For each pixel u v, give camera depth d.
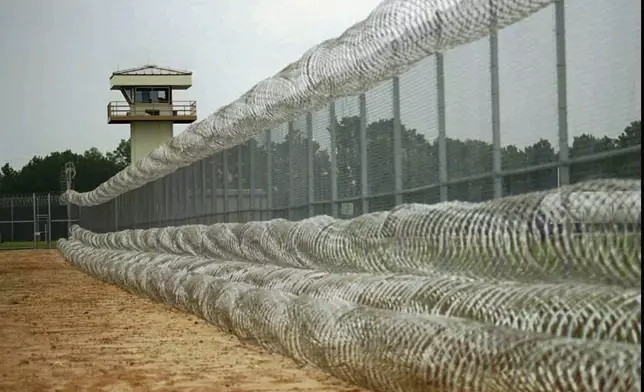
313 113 16.69
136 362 15.27
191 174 29.77
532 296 8.24
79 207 71.38
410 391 9.83
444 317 9.49
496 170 10.04
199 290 20.30
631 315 7.25
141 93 100.31
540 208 8.44
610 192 7.51
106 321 22.61
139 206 41.97
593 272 7.85
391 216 11.63
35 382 13.55
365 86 13.66
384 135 13.28
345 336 11.14
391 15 11.59
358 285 11.80
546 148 8.98
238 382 12.62
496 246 9.09
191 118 100.94
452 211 10.16
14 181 150.38
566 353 7.46
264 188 20.42
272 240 16.62
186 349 16.61
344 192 15.16
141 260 31.39
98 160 156.00
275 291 14.76
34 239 90.69
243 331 16.27
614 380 7.04
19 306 28.06
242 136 20.92
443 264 10.53
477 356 8.54
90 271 44.84
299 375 12.84
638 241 7.30
